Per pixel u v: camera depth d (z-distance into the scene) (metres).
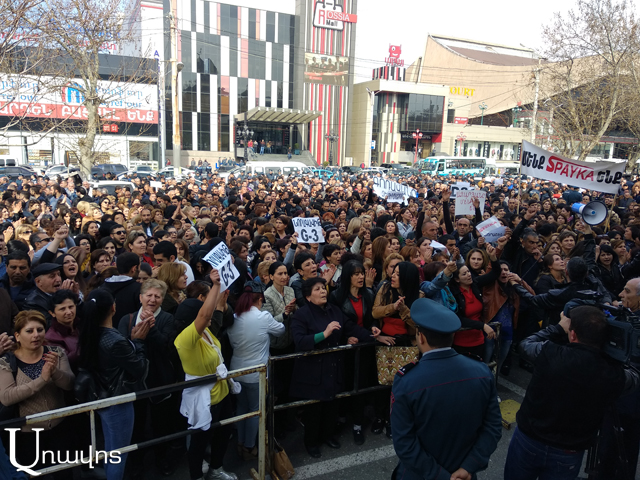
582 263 4.14
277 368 4.36
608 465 3.39
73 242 6.89
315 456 3.96
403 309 3.91
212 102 50.97
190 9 48.50
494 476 3.74
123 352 3.15
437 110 65.38
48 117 16.22
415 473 2.47
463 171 52.00
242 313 3.85
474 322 4.44
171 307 4.22
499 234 6.11
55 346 3.19
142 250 5.86
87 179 17.31
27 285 4.71
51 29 11.14
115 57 26.08
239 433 3.98
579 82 24.05
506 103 76.44
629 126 25.06
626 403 3.29
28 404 3.02
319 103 56.75
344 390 4.02
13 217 9.04
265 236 6.96
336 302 4.27
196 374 3.30
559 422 2.61
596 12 22.11
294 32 54.19
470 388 2.32
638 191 17.39
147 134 33.62
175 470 3.84
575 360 2.56
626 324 2.48
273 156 53.31
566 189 21.22
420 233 8.13
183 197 13.28
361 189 19.62
